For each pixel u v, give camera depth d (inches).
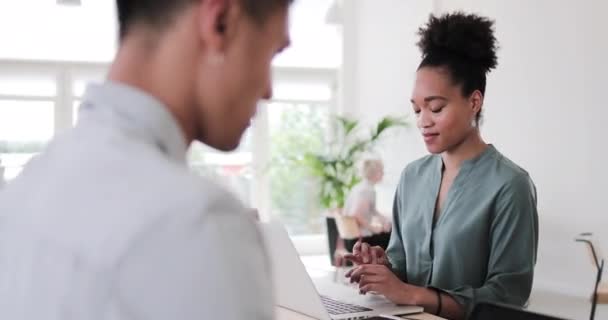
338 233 209.8
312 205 267.3
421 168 77.3
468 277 69.1
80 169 19.6
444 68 68.7
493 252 67.1
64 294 17.8
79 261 17.9
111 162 19.4
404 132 237.0
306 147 270.1
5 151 234.5
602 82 153.8
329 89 272.5
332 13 266.8
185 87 21.0
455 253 69.6
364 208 207.9
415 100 71.0
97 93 21.2
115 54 22.0
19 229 19.7
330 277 80.6
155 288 17.2
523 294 65.6
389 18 244.4
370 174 212.8
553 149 168.2
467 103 69.5
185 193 18.1
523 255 65.9
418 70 71.1
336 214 212.8
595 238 150.3
